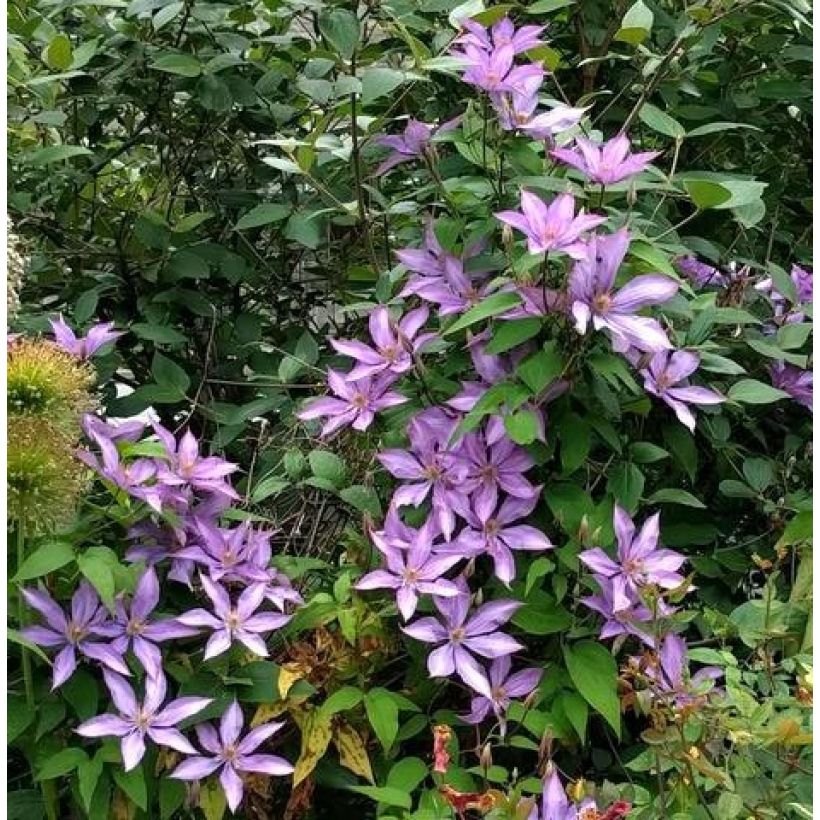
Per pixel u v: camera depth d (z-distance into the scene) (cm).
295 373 167
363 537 141
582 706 129
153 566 133
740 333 154
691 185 136
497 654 125
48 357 124
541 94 165
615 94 188
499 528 132
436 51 162
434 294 138
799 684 117
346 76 149
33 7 191
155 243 185
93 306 173
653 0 179
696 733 116
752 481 150
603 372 126
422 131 149
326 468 144
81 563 117
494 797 105
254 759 123
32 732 127
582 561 129
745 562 153
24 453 118
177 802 124
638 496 134
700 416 151
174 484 132
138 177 222
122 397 173
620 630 127
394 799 120
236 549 134
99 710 129
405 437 144
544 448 133
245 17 202
